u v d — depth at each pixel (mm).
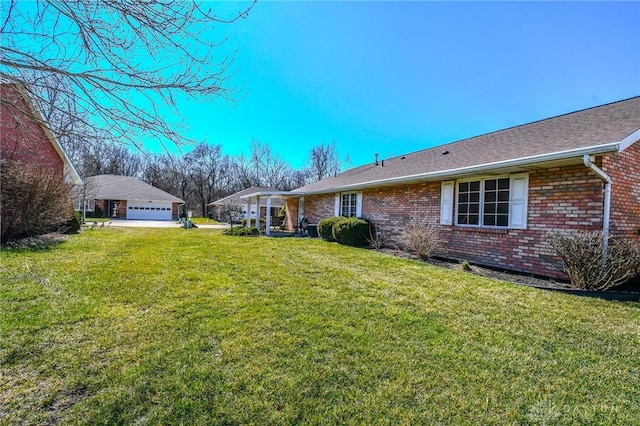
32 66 2178
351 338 3504
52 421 2162
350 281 6074
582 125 7883
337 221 13055
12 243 9172
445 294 5270
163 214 36500
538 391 2633
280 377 2717
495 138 10766
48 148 12133
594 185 6355
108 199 33781
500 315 4328
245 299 4789
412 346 3355
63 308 4188
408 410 2363
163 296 4836
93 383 2578
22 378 2629
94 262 7195
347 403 2424
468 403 2457
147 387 2537
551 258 6961
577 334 3760
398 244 11445
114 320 3852
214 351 3139
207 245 11102
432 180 9953
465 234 9031
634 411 2414
